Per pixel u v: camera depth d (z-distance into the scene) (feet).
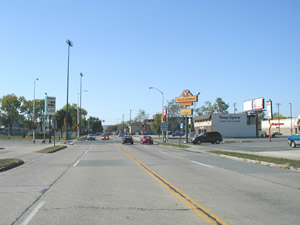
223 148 104.99
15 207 23.49
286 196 26.99
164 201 25.09
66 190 30.17
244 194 27.81
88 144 148.66
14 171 46.34
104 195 27.61
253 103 213.66
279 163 50.47
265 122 321.52
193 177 38.29
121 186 32.09
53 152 89.45
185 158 67.10
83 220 19.80
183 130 320.29
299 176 39.42
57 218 20.31
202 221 19.39
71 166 52.06
